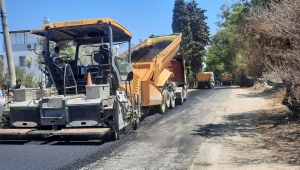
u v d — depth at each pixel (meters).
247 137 7.49
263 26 7.29
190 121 10.22
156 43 14.95
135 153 6.32
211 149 6.49
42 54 8.21
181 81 17.61
